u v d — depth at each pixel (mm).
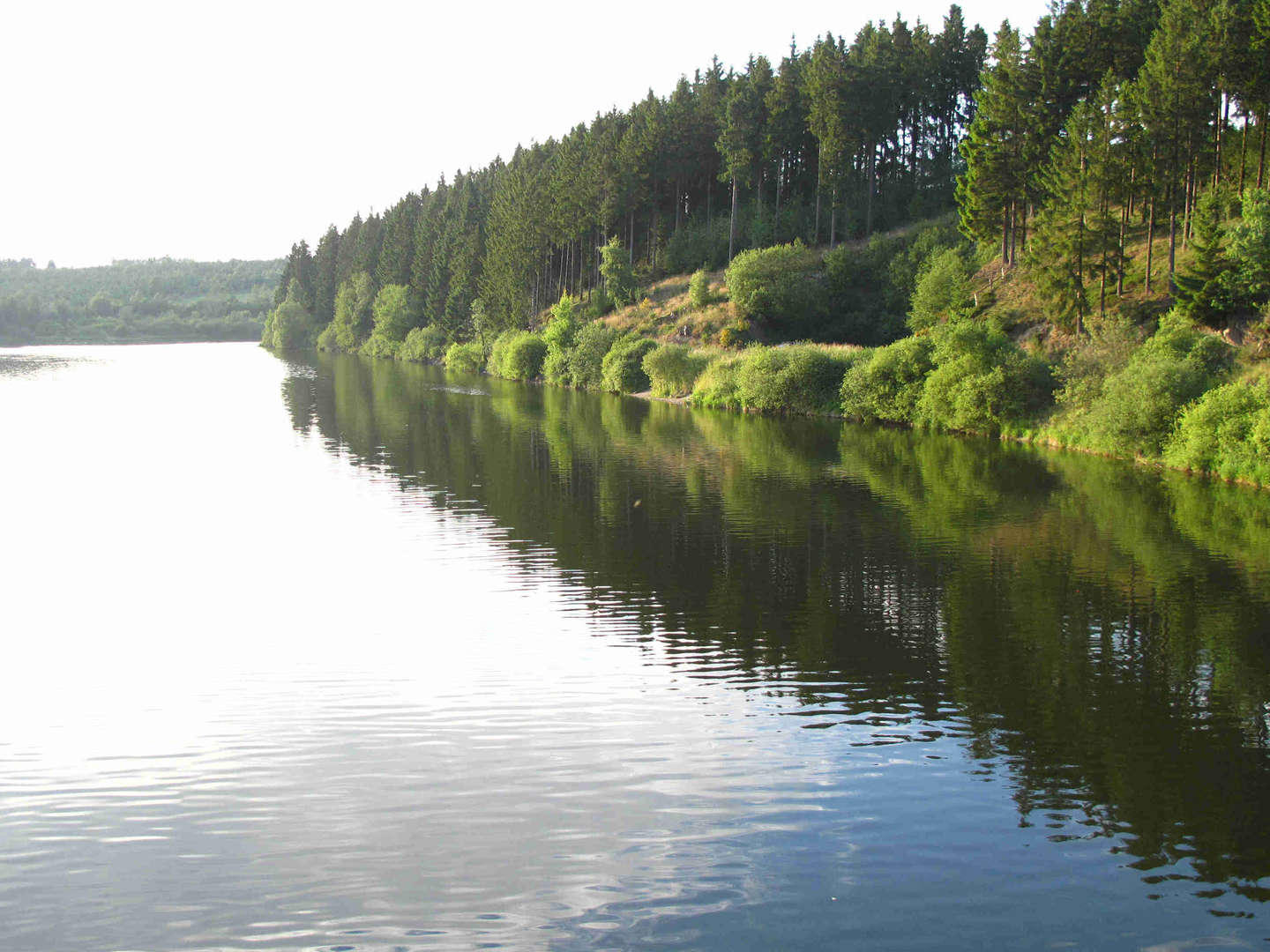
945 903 11469
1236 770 14750
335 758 15156
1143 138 54625
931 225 87125
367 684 18312
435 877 11922
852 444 49344
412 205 155125
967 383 51906
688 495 36500
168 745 15680
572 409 66812
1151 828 13109
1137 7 72250
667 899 11469
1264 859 12367
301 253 179375
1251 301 45938
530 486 38531
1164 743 15719
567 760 15047
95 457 46125
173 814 13430
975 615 22297
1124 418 42500
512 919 11125
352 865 12180
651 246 110375
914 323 69750
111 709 17203
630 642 20641
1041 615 22281
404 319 132750
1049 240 56250
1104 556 27188
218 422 59062
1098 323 54219
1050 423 49094
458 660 19578
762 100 98625
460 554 28031
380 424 58375
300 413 63906
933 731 16156
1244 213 48094
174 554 28312
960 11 99312
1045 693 17812
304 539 30109
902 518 32188
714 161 105438
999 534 29891
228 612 22922
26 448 48656
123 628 21797
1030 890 11711
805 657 19703
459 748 15484
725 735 15969
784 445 49094
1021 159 66375
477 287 119125
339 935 10844
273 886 11742
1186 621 21703
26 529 31531
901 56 95125
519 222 106125
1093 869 12141
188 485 39250
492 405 69875
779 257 83938
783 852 12469
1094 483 37875
